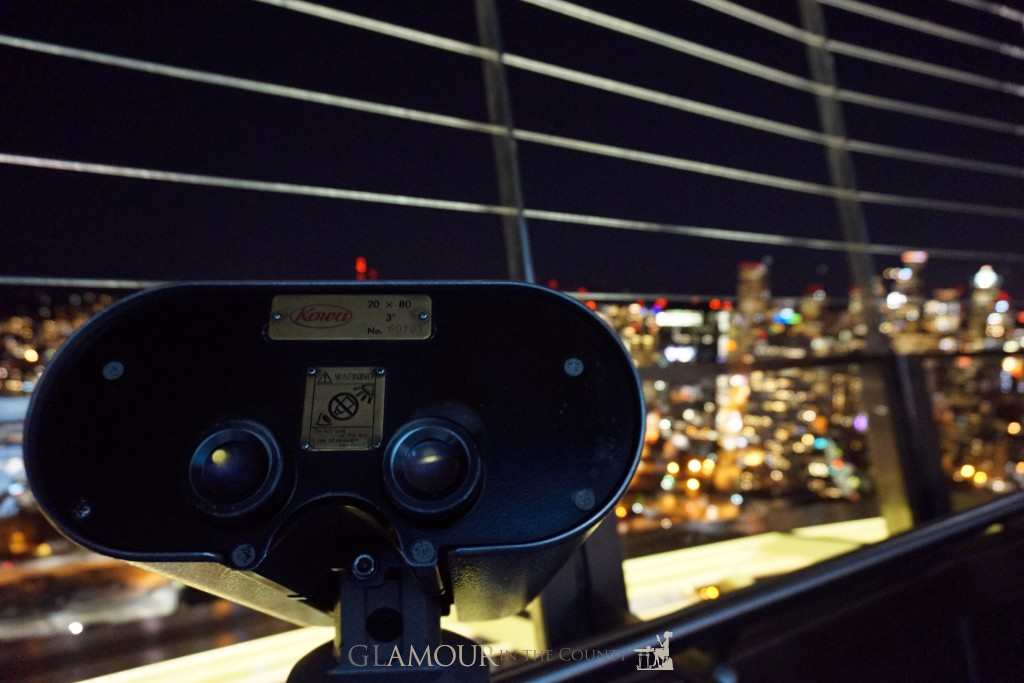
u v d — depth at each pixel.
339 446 0.26
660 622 0.52
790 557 0.92
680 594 0.80
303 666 0.27
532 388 0.28
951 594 0.74
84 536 0.25
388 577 0.27
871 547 0.63
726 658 0.54
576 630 0.64
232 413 0.26
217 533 0.25
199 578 0.27
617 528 0.68
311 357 0.27
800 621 0.66
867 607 0.69
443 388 0.27
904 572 0.73
